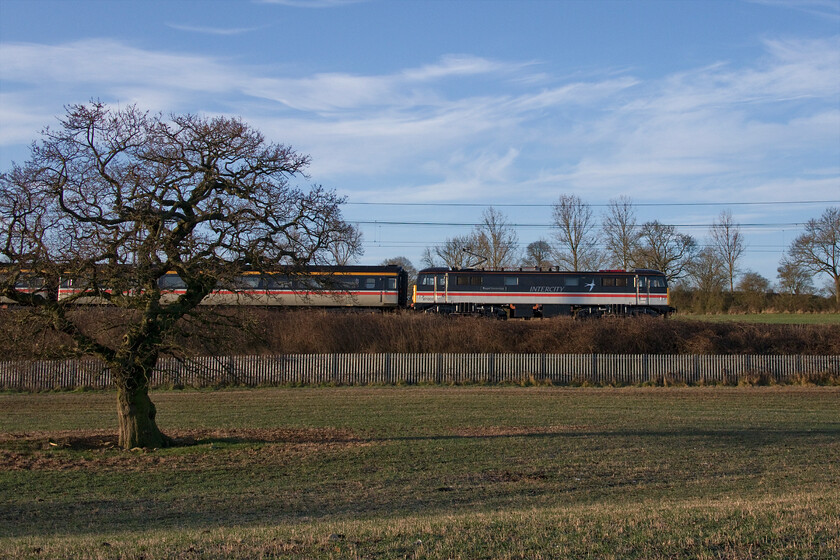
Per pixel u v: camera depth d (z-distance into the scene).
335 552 7.11
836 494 10.49
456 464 14.73
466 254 74.19
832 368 31.67
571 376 31.86
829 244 67.69
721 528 7.75
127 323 15.65
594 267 69.56
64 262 14.15
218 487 12.76
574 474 13.70
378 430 19.81
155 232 14.89
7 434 18.97
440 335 35.91
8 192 13.73
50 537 8.89
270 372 30.78
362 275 46.19
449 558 6.84
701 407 24.84
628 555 6.84
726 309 66.44
